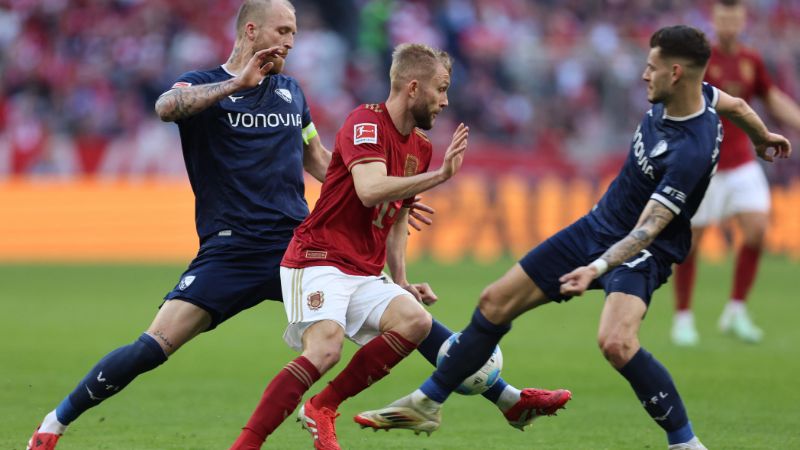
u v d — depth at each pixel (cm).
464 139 1900
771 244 7344
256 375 3269
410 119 2044
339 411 2719
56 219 7175
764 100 3784
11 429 2434
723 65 3734
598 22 9106
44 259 7138
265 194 2166
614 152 7594
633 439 2369
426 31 8519
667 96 1986
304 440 2366
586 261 2067
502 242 7212
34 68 8050
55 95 7950
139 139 7312
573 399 2869
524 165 7312
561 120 7850
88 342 3891
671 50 1959
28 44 8194
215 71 2184
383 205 2055
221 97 2022
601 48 8044
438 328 2198
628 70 7869
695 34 1959
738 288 4019
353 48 8719
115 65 8150
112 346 3800
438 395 2103
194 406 2761
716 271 6719
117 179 7250
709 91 2138
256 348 3856
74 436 2370
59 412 2044
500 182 7238
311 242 2033
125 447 2250
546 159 7356
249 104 2180
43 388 3005
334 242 2030
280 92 2234
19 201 7194
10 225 7162
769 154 2300
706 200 3881
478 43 8569
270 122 2195
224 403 2806
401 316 2028
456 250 7144
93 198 7194
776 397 2870
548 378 3183
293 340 2061
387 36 8425
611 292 2006
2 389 2984
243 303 2144
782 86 7719
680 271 3928
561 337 4116
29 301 5128
